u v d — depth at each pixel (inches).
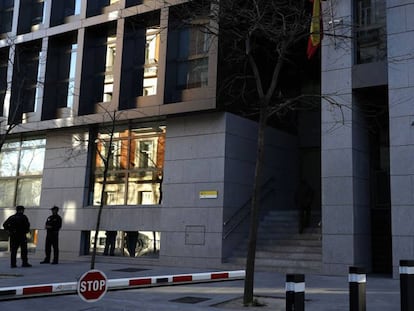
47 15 821.2
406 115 529.0
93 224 738.2
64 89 810.2
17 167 860.6
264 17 527.8
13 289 302.5
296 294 249.3
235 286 462.9
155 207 688.4
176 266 649.0
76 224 754.2
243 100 663.8
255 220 370.0
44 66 808.9
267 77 732.7
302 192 657.6
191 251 644.1
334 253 553.9
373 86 559.2
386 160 616.7
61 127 774.5
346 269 544.4
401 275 291.0
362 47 587.8
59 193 783.1
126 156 741.3
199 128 666.2
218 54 643.5
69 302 374.0
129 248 711.7
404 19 544.7
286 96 780.0
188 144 671.1
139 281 326.0
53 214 683.4
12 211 842.2
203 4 581.6
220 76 642.8
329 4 582.9
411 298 286.8
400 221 516.1
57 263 675.4
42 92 800.9
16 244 619.5
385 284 478.0
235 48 550.6
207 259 630.5
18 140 869.2
